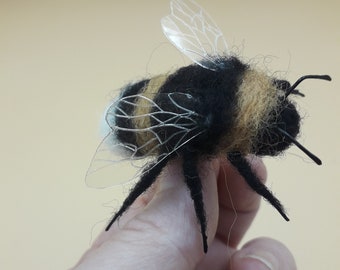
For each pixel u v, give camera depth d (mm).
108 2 323
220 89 132
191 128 132
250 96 131
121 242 139
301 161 259
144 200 175
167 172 149
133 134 141
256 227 250
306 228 249
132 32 311
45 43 319
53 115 294
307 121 265
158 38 305
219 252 201
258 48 288
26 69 312
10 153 287
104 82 297
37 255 259
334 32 291
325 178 256
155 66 285
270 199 144
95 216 262
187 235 143
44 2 332
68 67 307
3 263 258
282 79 143
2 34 326
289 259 175
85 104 294
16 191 275
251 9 303
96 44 312
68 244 259
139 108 139
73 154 281
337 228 249
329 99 270
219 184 190
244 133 132
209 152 140
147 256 136
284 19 298
